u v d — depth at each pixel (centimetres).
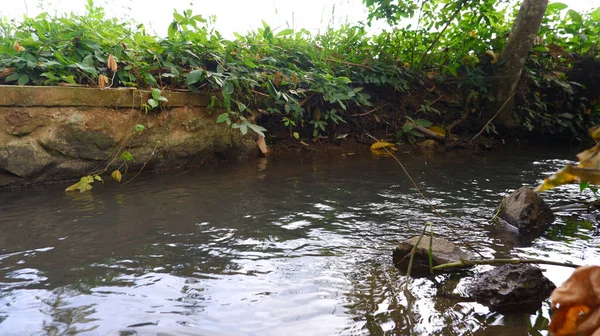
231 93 452
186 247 219
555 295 53
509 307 159
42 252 211
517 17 670
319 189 356
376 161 508
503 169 454
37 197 320
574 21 792
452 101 723
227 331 140
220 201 314
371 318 150
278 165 476
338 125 657
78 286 173
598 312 52
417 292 171
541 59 766
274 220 267
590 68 787
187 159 458
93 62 414
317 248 220
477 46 728
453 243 225
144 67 420
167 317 149
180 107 445
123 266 194
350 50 699
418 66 716
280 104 578
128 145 404
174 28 455
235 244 225
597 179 50
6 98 333
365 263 201
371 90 699
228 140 498
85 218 268
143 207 295
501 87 696
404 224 262
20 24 467
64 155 367
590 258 204
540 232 247
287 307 157
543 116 745
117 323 144
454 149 628
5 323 144
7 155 339
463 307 159
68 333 138
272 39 590
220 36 512
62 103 360
